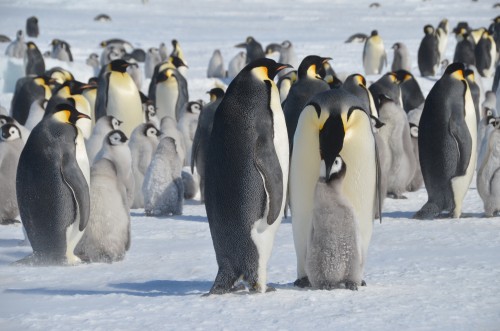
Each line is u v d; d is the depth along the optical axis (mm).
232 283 20656
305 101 36500
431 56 109875
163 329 16828
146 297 20391
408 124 43750
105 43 137875
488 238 30672
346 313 18125
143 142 44906
